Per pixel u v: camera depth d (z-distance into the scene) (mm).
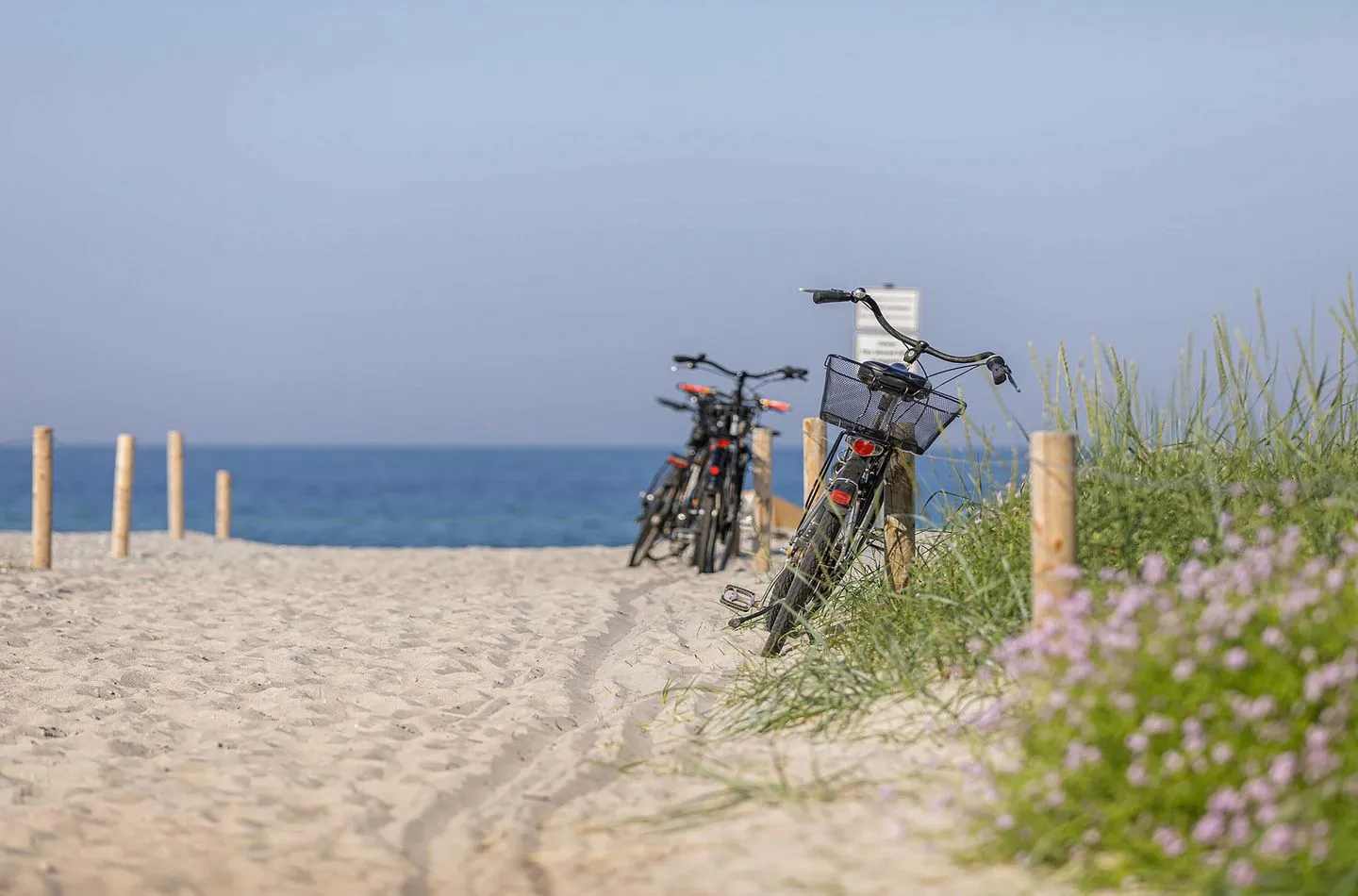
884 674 15172
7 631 23297
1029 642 11242
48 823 12203
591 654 20797
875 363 17391
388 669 19578
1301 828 9117
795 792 12203
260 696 17859
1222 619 10352
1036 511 12562
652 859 10953
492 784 13797
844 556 17797
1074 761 9828
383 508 112750
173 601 27750
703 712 16016
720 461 31141
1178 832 9477
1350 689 9883
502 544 69938
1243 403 15258
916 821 11125
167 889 10578
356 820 12359
